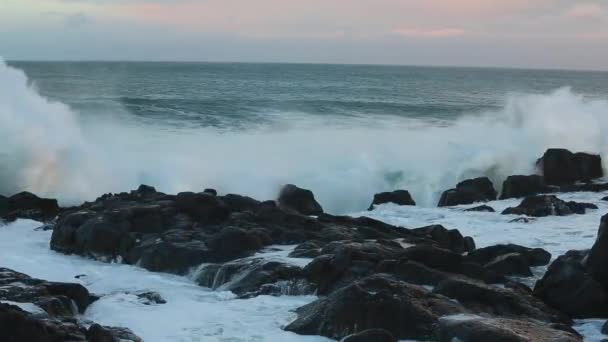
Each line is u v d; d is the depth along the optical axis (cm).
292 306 919
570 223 1559
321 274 988
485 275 998
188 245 1174
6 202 1630
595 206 1736
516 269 1098
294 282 986
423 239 1277
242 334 815
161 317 885
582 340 774
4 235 1408
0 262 1202
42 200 1647
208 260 1141
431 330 764
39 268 1171
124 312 904
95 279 1107
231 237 1173
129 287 1062
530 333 741
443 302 824
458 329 730
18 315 686
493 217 1661
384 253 1057
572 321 877
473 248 1320
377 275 900
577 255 1057
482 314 823
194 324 855
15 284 905
